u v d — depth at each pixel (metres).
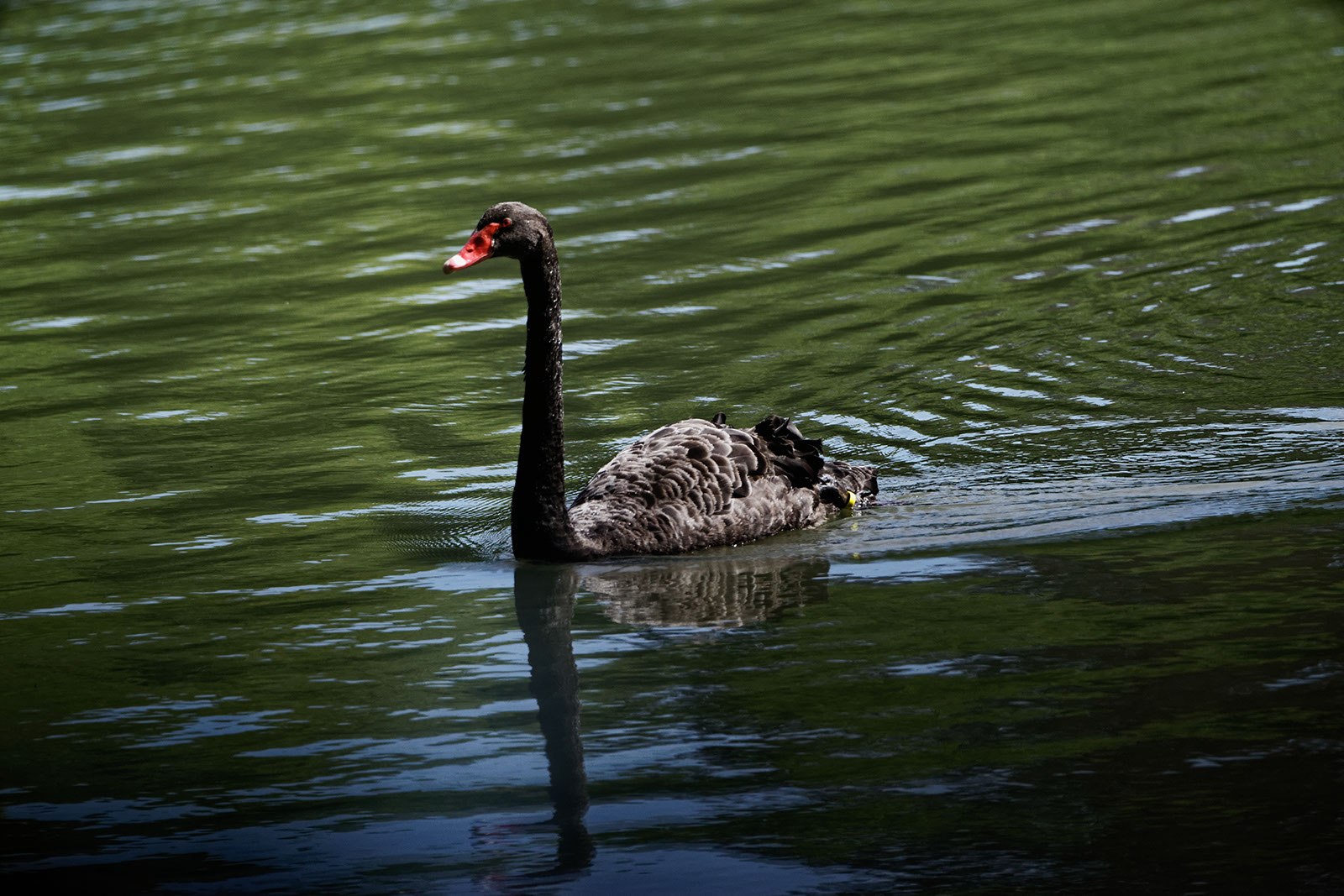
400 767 9.48
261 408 16.70
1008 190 22.64
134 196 25.94
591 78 32.03
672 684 10.31
